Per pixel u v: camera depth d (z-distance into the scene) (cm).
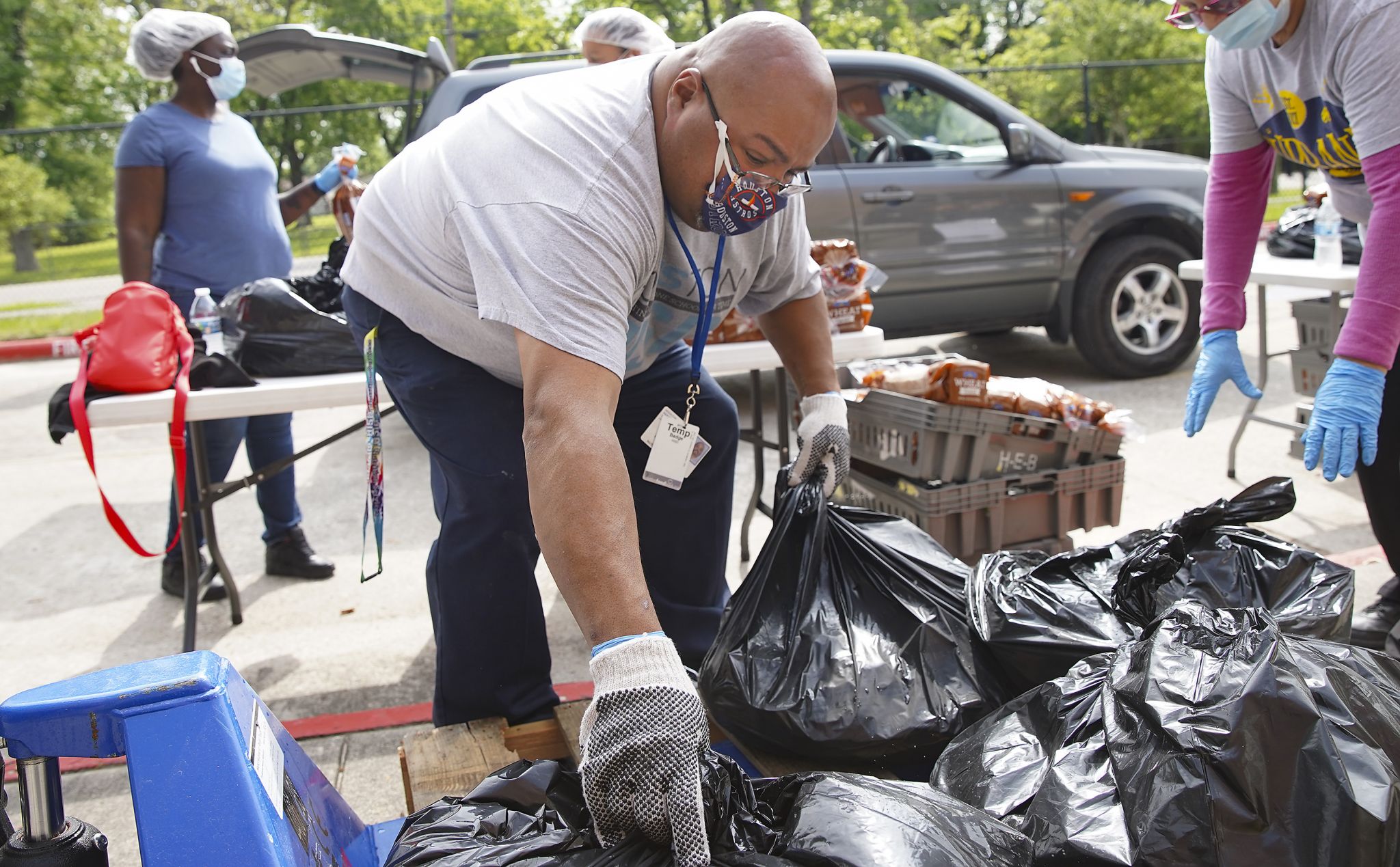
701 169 160
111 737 112
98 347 273
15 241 1365
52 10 2497
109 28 2603
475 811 142
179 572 380
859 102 596
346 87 2705
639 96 164
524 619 206
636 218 156
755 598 198
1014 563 204
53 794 114
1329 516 388
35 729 110
